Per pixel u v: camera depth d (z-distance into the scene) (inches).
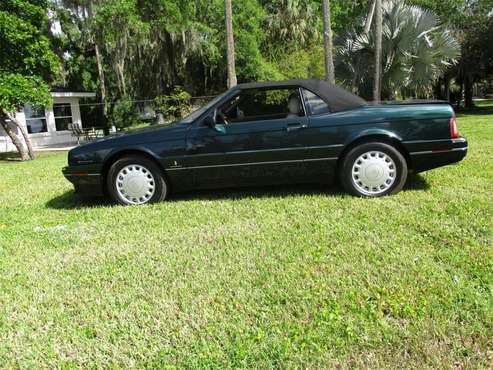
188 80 986.7
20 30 519.2
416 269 121.6
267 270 128.4
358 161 197.0
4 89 498.0
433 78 663.1
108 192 216.7
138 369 89.1
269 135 197.8
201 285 121.5
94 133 895.7
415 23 630.5
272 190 224.7
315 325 98.7
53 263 145.5
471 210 167.3
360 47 671.1
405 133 192.5
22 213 215.3
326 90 201.9
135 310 110.7
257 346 92.5
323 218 171.8
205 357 90.3
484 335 91.0
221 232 164.4
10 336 102.7
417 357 86.6
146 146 204.2
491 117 687.1
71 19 786.8
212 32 853.8
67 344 98.6
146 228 176.1
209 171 203.5
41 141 794.2
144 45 836.0
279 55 1026.7
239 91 204.7
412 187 209.6
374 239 146.0
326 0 565.3
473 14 958.4
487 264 121.7
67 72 928.9
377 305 104.9
